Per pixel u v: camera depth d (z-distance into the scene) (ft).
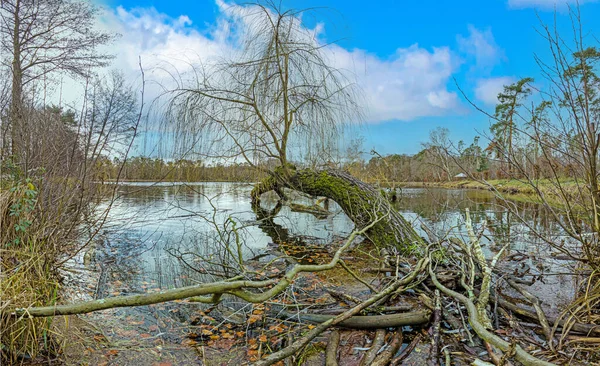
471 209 28.99
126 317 8.37
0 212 7.55
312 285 10.85
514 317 7.80
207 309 8.82
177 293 5.75
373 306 8.55
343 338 7.26
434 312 7.71
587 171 8.39
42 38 32.60
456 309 8.18
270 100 21.08
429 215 26.11
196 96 20.90
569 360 5.98
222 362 6.53
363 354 6.63
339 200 19.49
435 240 13.38
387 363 6.24
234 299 9.47
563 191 9.06
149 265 13.28
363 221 16.67
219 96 21.15
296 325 7.91
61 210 9.83
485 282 8.40
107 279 11.45
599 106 8.06
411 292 9.69
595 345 6.42
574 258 8.66
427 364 6.22
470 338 6.86
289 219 24.98
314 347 6.98
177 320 8.27
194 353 6.83
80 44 36.24
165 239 18.11
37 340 6.15
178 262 13.66
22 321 6.03
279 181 24.35
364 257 14.46
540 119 8.81
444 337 7.13
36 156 9.59
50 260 8.41
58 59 34.58
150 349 6.92
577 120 8.13
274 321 8.20
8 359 5.93
